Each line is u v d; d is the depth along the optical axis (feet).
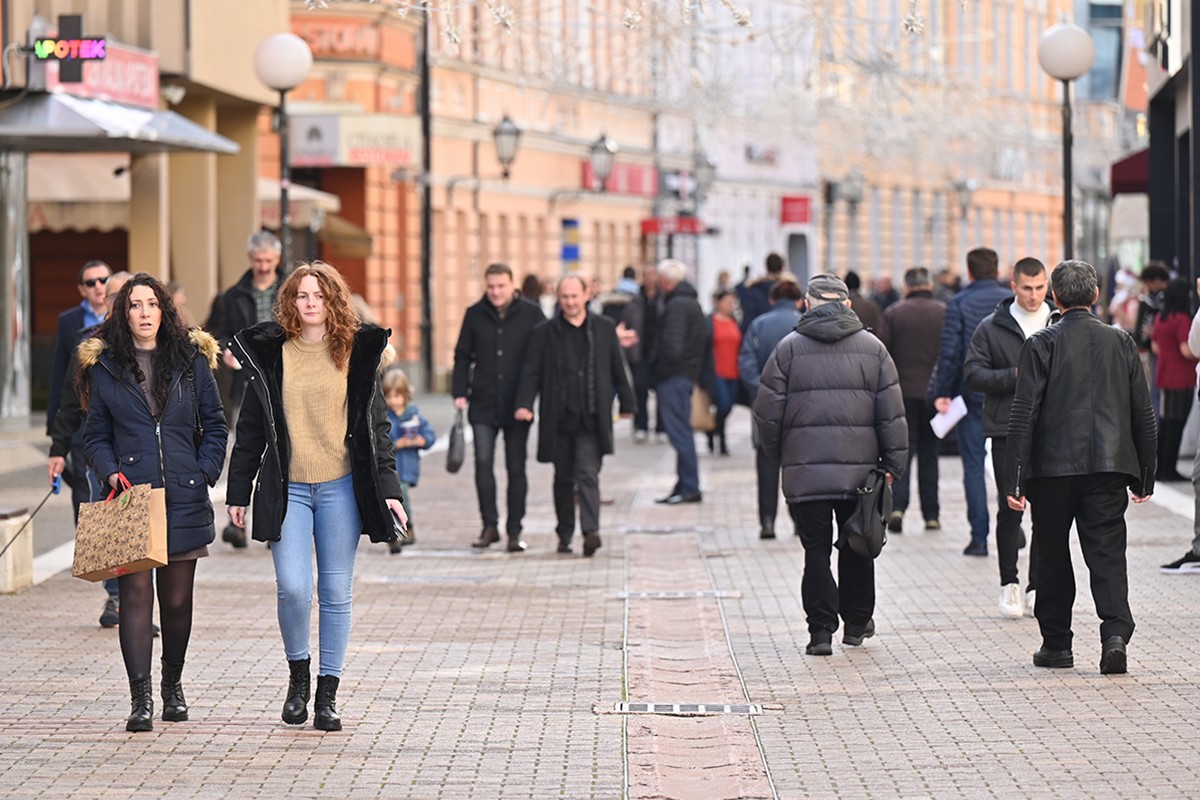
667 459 225.97
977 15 385.70
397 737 78.95
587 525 138.00
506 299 141.08
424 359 342.85
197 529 81.00
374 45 337.31
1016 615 107.55
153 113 203.72
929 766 73.41
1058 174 476.54
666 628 106.83
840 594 100.17
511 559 136.26
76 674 92.07
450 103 378.53
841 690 88.43
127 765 73.97
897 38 251.19
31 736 78.95
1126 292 222.07
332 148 313.73
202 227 262.88
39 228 243.40
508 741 78.13
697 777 73.46
